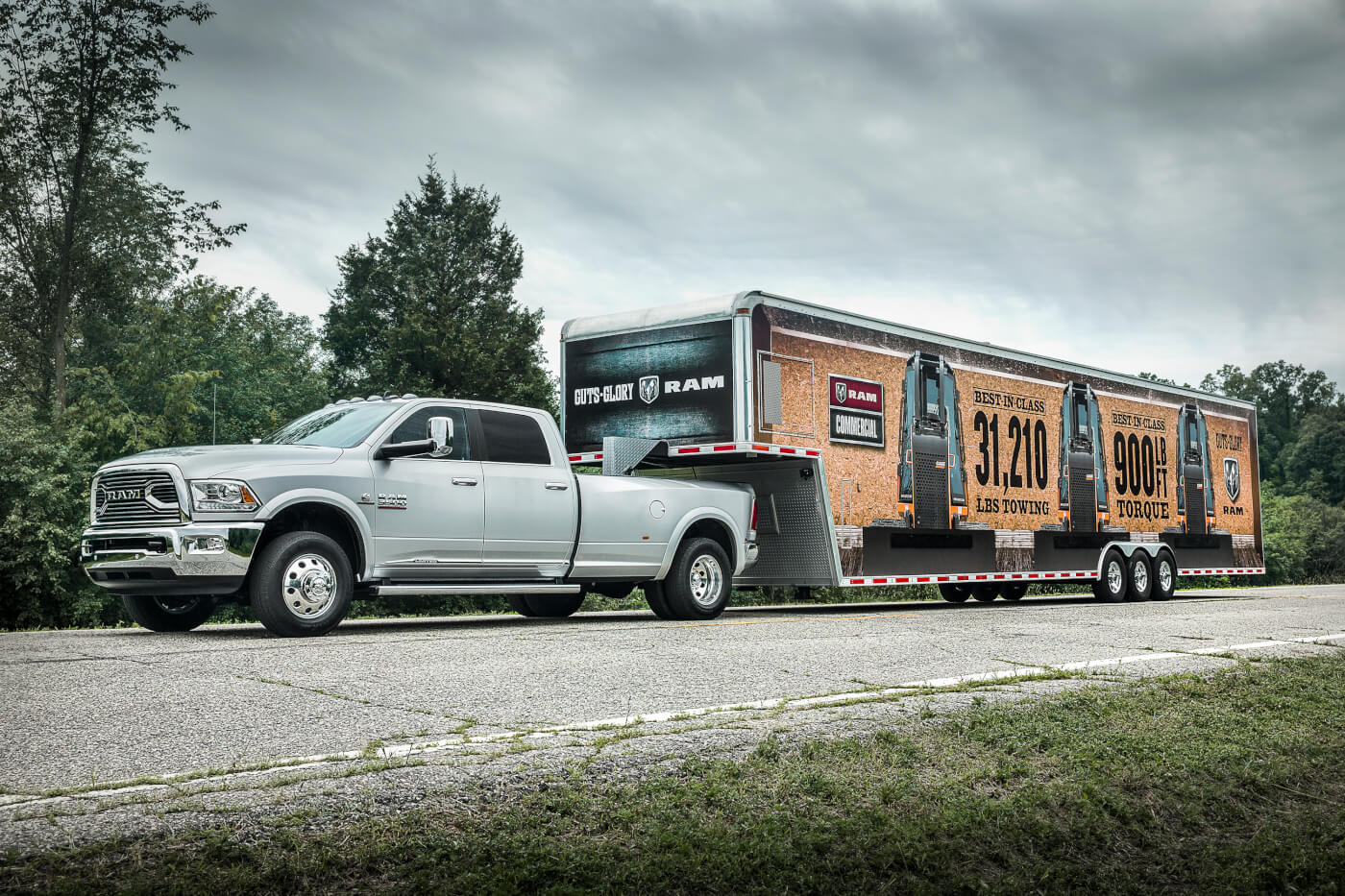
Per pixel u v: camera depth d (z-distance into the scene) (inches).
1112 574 740.7
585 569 445.7
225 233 1400.1
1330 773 208.1
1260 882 154.5
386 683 262.5
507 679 274.1
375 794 157.9
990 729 217.8
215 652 310.0
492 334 1797.5
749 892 137.4
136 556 350.9
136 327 1515.7
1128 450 761.6
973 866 153.9
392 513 387.5
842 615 542.6
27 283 1328.7
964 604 725.9
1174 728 229.1
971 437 634.2
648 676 284.8
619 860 142.7
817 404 543.5
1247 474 896.9
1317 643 399.9
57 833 136.9
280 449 373.7
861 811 166.2
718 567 496.1
